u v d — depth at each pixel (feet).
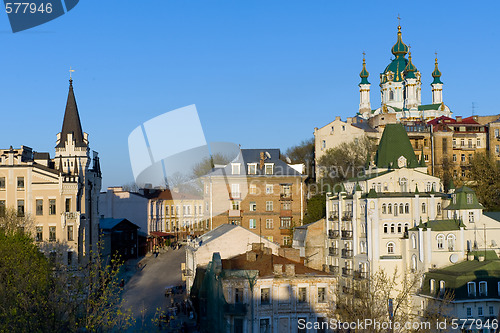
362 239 305.73
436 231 274.98
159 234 421.59
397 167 315.99
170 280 336.49
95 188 350.02
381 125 515.50
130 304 284.00
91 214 343.26
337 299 241.55
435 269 270.26
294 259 271.90
